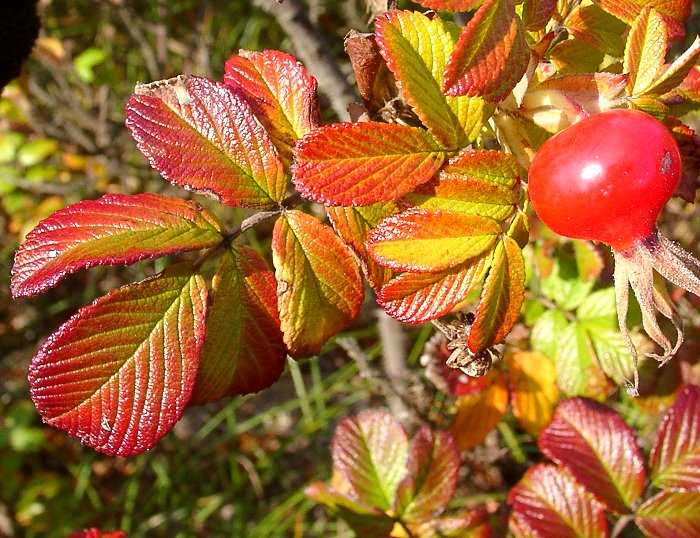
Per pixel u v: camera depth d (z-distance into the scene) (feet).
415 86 0.36
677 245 0.35
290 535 1.09
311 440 1.11
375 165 0.36
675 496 0.56
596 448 0.57
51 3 1.31
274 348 0.42
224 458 1.16
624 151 0.32
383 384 0.81
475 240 0.37
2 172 1.20
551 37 0.40
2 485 1.13
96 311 0.37
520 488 0.59
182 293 0.38
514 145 0.39
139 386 0.37
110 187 1.24
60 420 0.36
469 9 0.33
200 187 0.39
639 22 0.37
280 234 0.40
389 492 0.62
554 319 0.65
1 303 1.29
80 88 1.27
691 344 0.66
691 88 0.45
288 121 0.41
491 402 0.66
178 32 1.33
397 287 0.37
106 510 1.13
